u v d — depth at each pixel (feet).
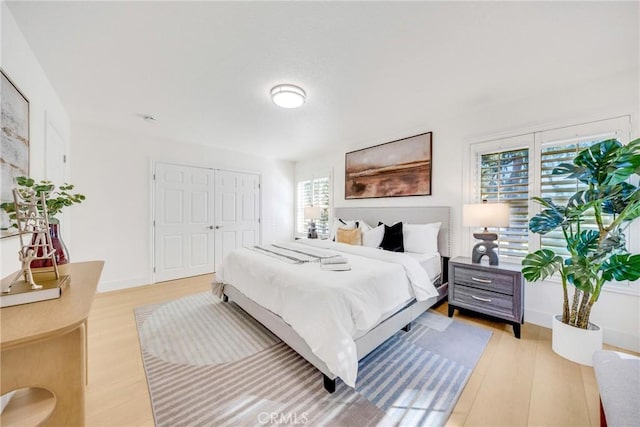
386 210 11.84
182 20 4.78
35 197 3.89
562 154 7.49
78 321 2.76
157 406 4.61
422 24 4.89
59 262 4.80
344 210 13.92
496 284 7.52
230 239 15.14
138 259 11.98
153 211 12.36
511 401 4.75
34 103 5.85
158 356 6.18
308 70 6.50
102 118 9.89
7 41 4.47
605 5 4.41
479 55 5.88
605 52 5.76
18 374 2.87
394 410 4.55
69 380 3.05
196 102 8.41
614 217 6.09
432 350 6.46
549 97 7.70
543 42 5.42
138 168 11.93
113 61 6.10
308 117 9.78
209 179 14.25
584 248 6.18
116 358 6.09
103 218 11.05
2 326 2.59
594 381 5.26
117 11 4.54
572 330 5.99
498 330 7.54
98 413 4.45
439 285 9.45
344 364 4.67
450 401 4.76
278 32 5.12
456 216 9.74
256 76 6.78
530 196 8.02
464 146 9.48
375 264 7.46
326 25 4.91
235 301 8.98
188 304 9.64
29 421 2.95
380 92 7.70
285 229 17.80
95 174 10.82
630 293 6.46
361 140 12.83
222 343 6.82
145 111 9.20
